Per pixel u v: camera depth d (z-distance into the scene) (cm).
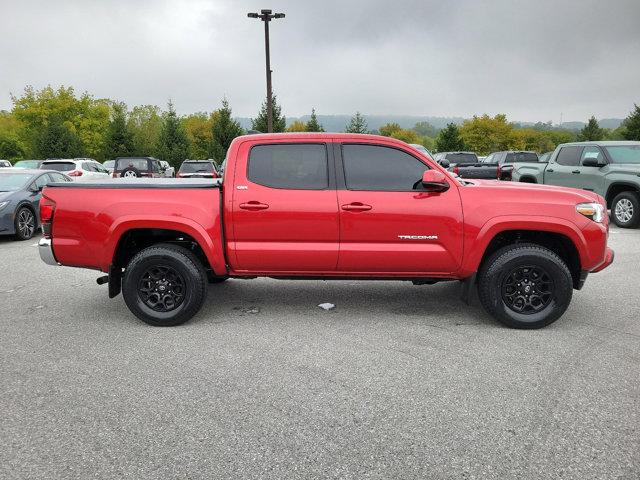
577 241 454
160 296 477
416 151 468
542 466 254
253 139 473
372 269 473
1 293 605
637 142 1156
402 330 462
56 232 473
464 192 461
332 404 320
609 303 551
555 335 448
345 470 252
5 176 1106
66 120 6412
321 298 571
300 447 272
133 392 337
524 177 1400
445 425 294
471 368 375
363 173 467
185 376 362
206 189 464
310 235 464
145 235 511
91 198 467
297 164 469
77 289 626
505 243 498
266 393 335
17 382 354
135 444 275
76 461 259
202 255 506
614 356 398
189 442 277
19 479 245
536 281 462
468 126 6575
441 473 249
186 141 4547
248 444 275
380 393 334
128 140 4612
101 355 404
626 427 290
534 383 349
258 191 464
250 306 541
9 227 1013
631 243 920
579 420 298
